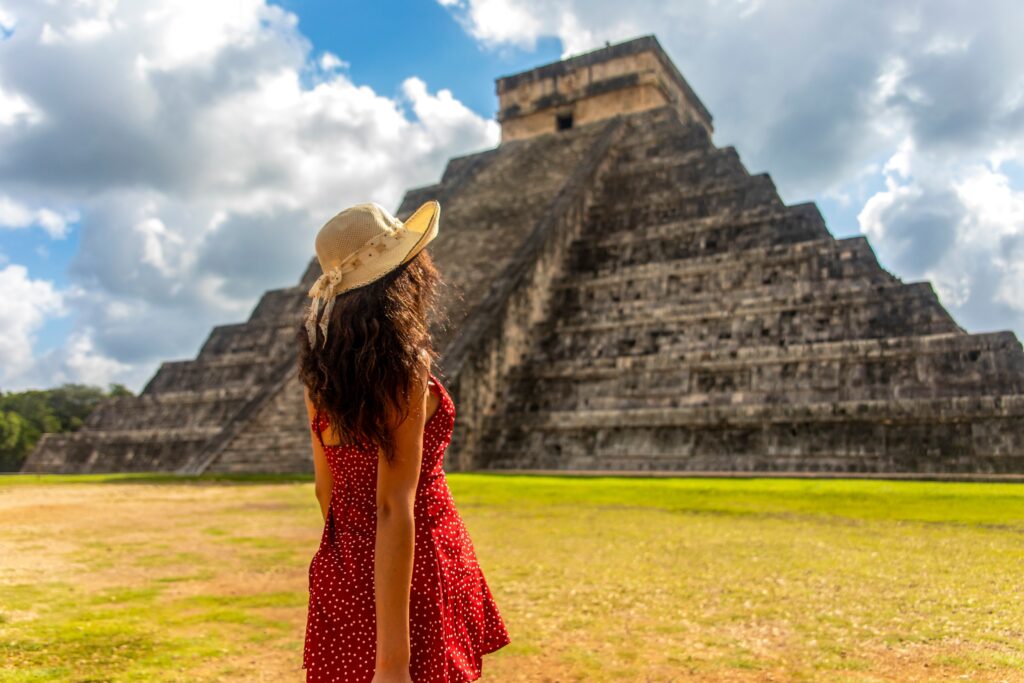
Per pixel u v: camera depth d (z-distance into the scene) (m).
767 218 29.83
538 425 26.95
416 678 2.89
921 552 10.33
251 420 30.48
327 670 2.90
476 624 3.19
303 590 8.69
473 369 27.50
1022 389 20.84
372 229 3.07
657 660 6.09
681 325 27.81
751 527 13.01
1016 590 8.08
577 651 6.36
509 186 40.06
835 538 11.65
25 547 11.45
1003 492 15.10
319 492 3.32
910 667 5.72
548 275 32.53
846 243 26.66
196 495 20.03
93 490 21.78
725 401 24.75
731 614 7.45
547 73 45.09
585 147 40.44
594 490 18.08
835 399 23.22
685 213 33.22
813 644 6.40
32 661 6.01
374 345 2.89
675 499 16.53
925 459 20.88
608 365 27.44
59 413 68.56
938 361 22.28
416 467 2.95
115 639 6.65
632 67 42.81
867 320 24.72
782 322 26.02
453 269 33.62
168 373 38.78
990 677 5.46
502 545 11.46
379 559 2.85
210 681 5.66
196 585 8.92
